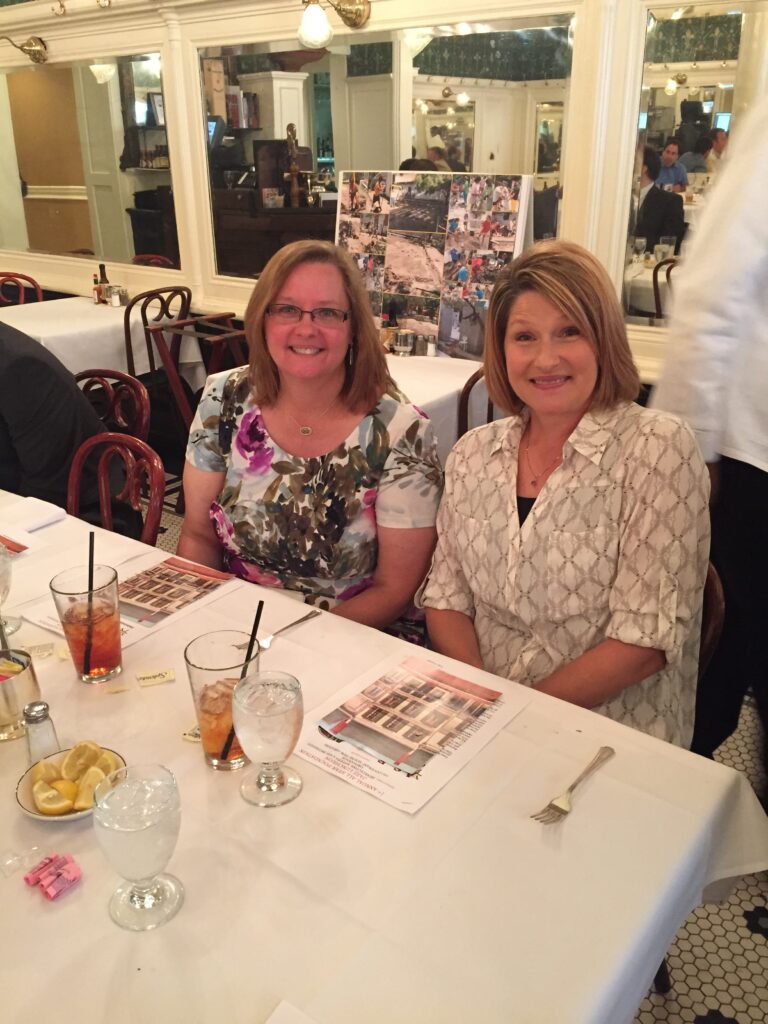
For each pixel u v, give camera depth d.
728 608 1.71
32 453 2.25
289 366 1.47
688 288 1.48
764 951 1.55
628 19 2.79
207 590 1.38
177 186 4.36
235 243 4.29
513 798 0.90
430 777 0.93
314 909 0.76
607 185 3.00
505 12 3.05
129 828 0.71
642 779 0.93
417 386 2.78
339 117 3.72
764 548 1.58
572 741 1.00
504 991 0.68
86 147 4.73
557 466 1.31
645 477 1.23
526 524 1.30
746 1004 1.44
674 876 0.81
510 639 1.37
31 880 0.80
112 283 4.89
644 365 3.07
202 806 0.90
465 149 3.37
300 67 3.75
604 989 0.69
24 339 2.26
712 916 1.63
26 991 0.69
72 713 1.07
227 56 3.96
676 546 1.20
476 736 1.00
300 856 0.83
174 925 0.75
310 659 1.17
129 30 4.25
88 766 0.92
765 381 1.47
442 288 3.17
